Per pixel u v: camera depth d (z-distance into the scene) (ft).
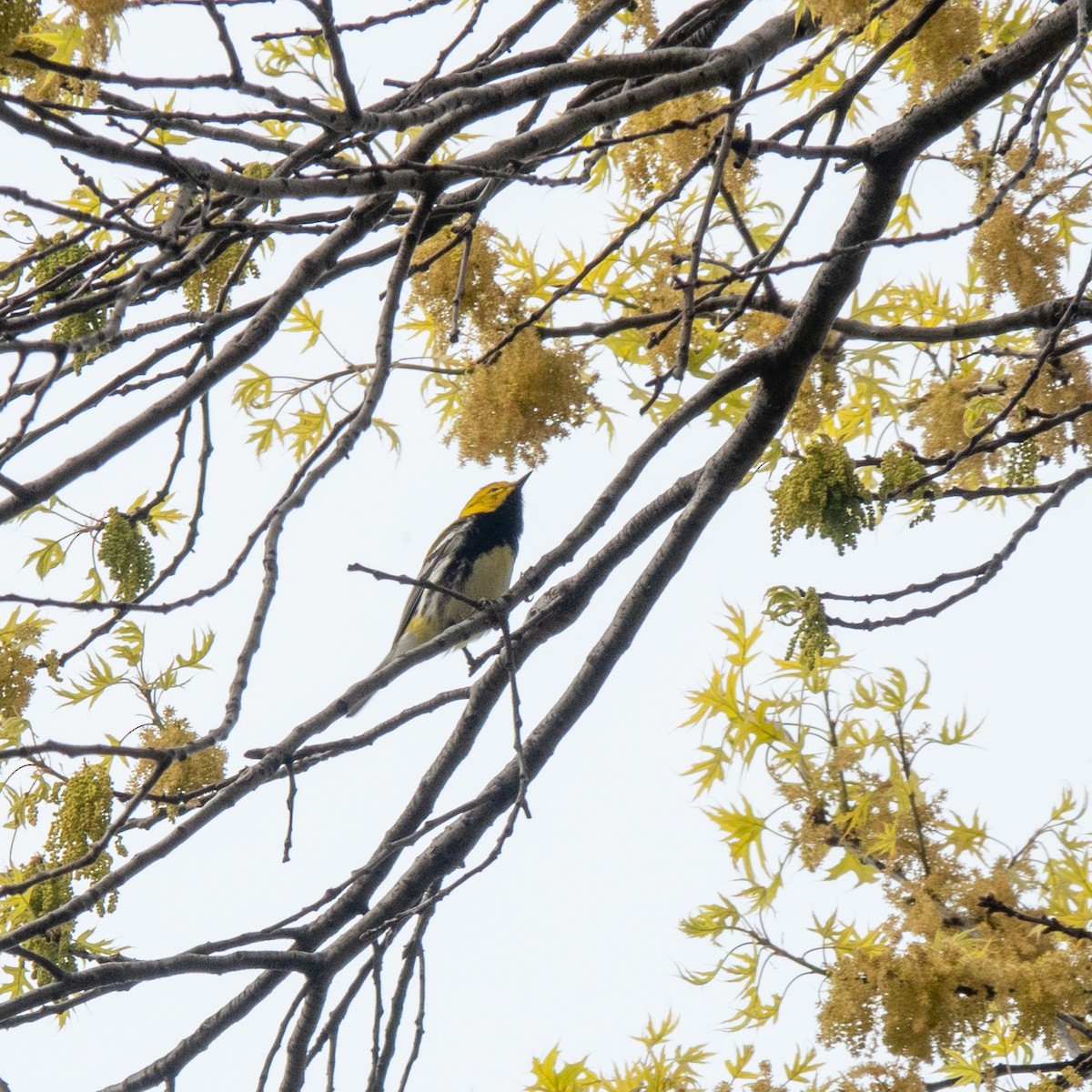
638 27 33.06
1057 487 32.07
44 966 25.49
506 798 35.40
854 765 32.73
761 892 31.91
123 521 29.40
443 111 25.79
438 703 30.73
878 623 29.25
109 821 26.58
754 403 34.32
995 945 26.96
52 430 26.89
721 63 28.48
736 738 33.42
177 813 29.17
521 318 29.14
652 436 33.96
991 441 32.07
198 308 30.55
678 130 27.12
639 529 35.86
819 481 26.32
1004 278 28.58
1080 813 31.50
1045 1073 27.22
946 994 24.79
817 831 32.17
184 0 20.76
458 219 31.89
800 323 32.86
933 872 30.45
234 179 22.67
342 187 24.38
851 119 35.96
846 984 25.22
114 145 20.99
